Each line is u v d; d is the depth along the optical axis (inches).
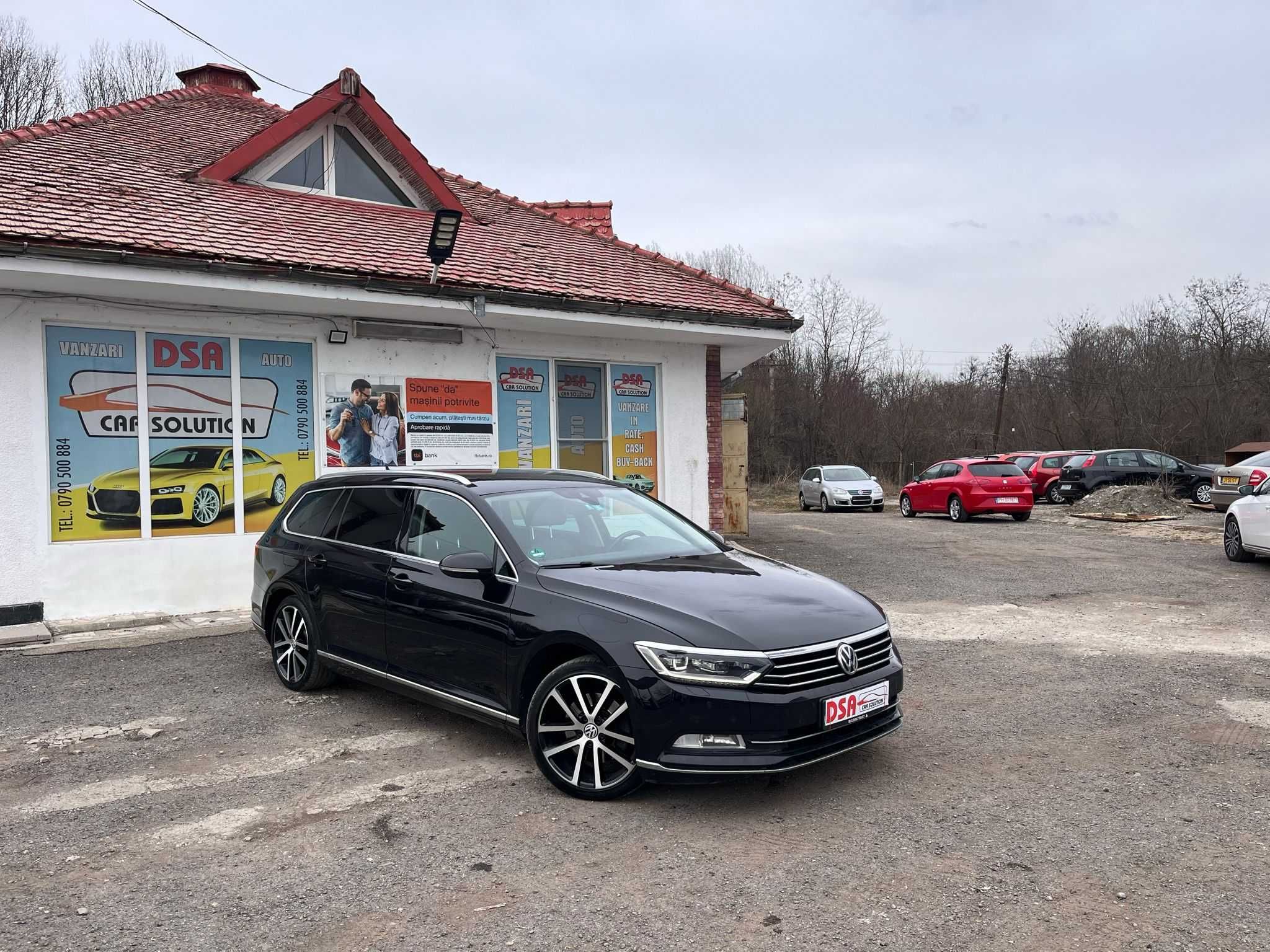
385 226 440.1
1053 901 131.0
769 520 912.9
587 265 475.2
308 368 382.0
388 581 211.6
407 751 199.8
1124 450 1025.5
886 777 181.3
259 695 245.4
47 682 259.9
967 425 1868.8
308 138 458.6
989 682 253.8
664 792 174.1
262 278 330.0
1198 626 328.8
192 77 621.0
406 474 229.5
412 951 119.8
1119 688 246.2
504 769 187.9
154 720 224.4
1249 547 489.7
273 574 253.8
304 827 159.9
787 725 156.8
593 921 126.8
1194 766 186.5
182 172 418.9
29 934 124.5
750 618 165.8
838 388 1831.9
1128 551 569.3
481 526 200.4
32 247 285.4
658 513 233.1
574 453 460.1
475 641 187.9
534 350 441.1
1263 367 1476.4
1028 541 639.1
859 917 126.9
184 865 145.8
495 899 133.4
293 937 123.6
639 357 475.2
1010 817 161.3
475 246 449.7
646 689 158.7
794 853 147.3
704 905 130.9
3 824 162.7
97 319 333.1
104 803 172.2
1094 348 1737.2
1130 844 149.7
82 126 457.7
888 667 177.6
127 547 340.5
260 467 370.0
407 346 404.5
